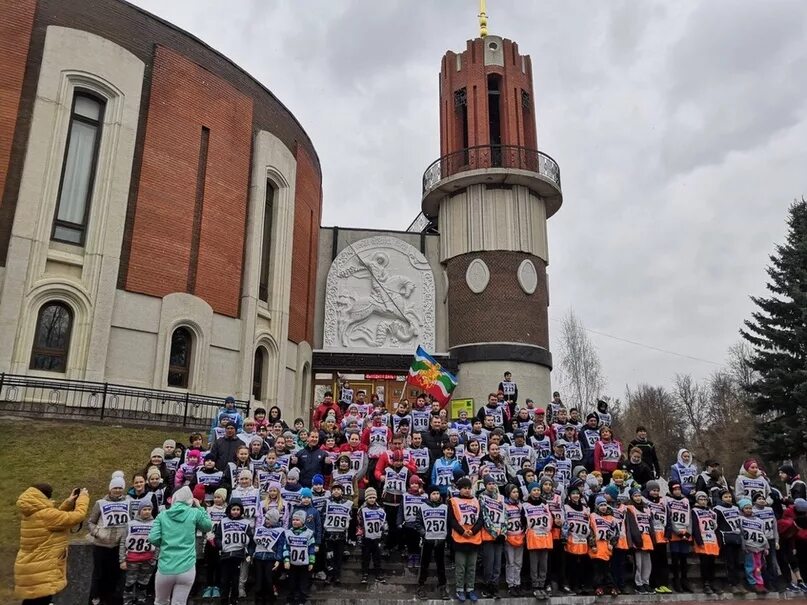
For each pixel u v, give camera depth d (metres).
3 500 11.30
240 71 21.98
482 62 28.98
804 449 29.28
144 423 15.75
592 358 54.97
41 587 7.21
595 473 12.04
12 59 16.42
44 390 15.67
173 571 7.76
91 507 11.78
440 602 9.77
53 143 16.73
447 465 11.41
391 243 27.86
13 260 15.66
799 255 33.28
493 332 25.66
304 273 25.41
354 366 25.89
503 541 10.58
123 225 17.69
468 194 27.44
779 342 32.69
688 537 11.18
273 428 12.38
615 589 10.73
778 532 12.03
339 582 10.45
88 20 17.94
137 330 17.67
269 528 9.33
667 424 66.50
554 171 28.31
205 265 19.64
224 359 19.89
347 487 10.98
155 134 18.86
